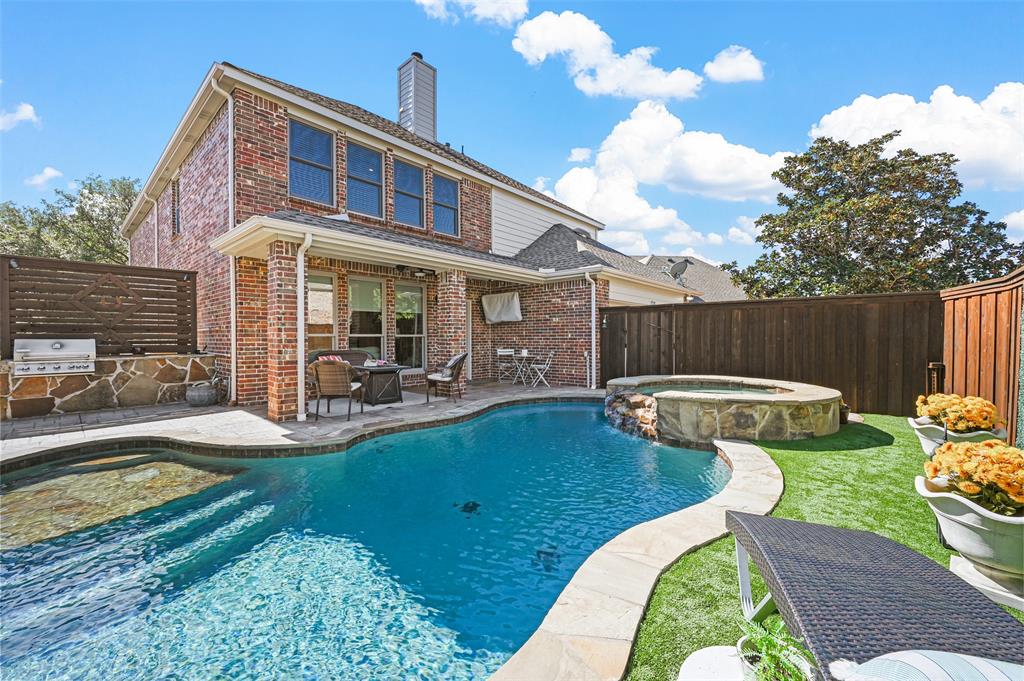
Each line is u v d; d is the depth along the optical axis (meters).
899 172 16.55
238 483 4.57
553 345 11.16
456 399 8.74
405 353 10.84
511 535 3.57
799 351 7.94
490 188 12.51
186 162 9.91
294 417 6.70
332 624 2.51
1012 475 2.06
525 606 2.68
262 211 7.82
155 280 8.27
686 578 2.46
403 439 6.26
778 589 1.42
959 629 1.25
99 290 7.70
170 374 8.12
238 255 7.76
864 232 16.34
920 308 6.81
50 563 3.09
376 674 2.15
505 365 12.04
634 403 7.15
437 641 2.38
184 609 2.63
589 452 5.75
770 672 1.42
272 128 7.95
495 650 2.32
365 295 9.94
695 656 1.78
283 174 8.12
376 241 7.26
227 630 2.46
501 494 4.40
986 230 16.75
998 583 2.19
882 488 3.81
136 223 15.59
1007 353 4.35
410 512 3.99
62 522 3.68
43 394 6.93
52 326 7.25
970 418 3.83
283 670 2.18
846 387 7.45
